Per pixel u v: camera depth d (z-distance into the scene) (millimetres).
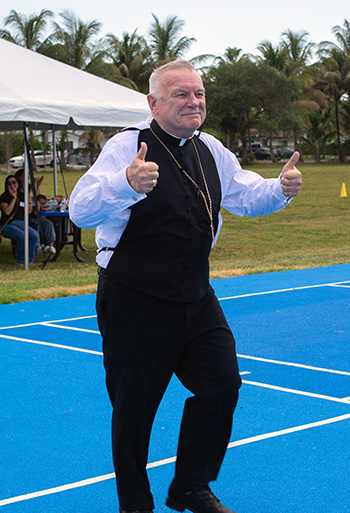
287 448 3973
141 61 57312
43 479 3604
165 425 4391
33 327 7355
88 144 53344
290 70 66688
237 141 67000
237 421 4449
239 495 3393
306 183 35625
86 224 2750
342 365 5863
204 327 2977
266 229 19062
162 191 2838
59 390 5176
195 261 2918
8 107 10414
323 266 11961
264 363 5934
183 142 2941
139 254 2879
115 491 3465
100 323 3010
